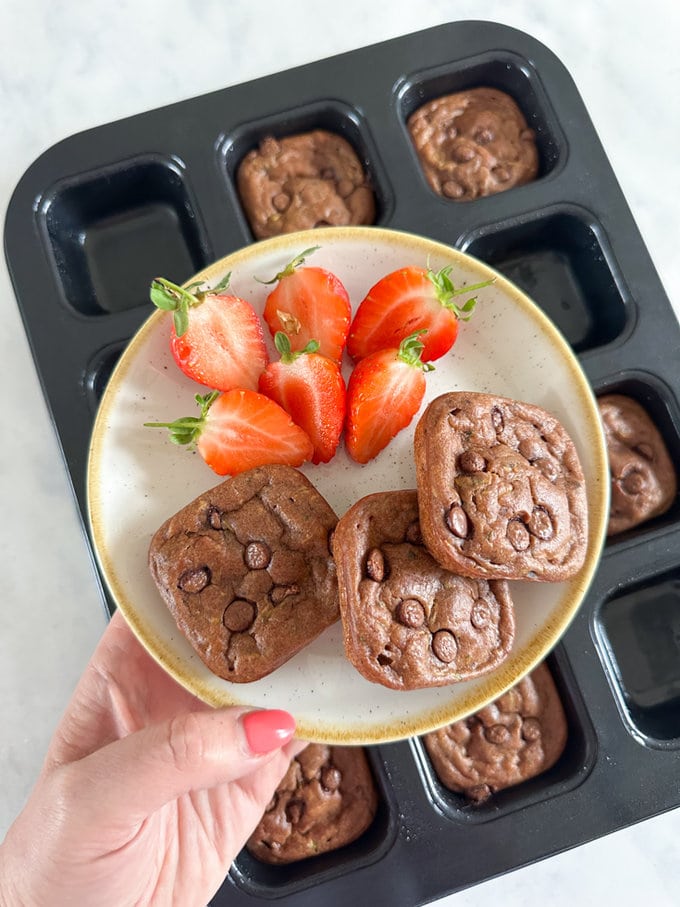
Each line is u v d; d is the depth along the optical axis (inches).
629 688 12.7
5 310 13.7
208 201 13.1
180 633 9.8
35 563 13.4
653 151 14.2
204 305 10.1
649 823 13.0
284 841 11.9
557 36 14.4
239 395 9.9
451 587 9.3
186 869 10.5
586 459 10.2
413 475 10.7
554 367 10.6
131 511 10.3
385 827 11.8
